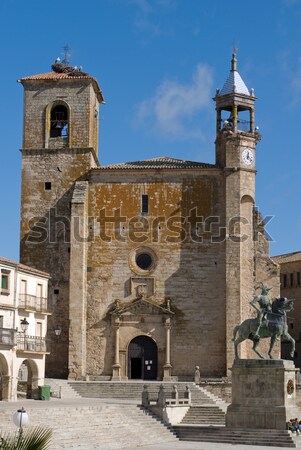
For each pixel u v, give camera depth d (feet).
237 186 251.19
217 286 251.19
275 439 164.25
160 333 250.57
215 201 256.11
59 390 222.28
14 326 217.77
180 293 252.62
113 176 260.62
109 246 256.73
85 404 181.16
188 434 176.76
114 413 175.22
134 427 171.63
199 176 257.75
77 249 251.19
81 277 249.75
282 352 324.19
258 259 259.39
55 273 255.91
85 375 247.70
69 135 263.90
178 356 249.55
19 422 94.89
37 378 220.02
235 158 252.83
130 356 251.80
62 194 260.83
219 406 201.46
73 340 246.27
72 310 247.91
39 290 238.27
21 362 210.59
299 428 167.73
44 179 262.47
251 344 247.91
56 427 153.69
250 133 255.50
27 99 267.39
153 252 255.70
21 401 200.23
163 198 258.16
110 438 159.43
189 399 202.08
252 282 251.39
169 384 226.99
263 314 176.24
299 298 324.39
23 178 263.08
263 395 171.12
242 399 173.47
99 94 284.00
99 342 252.21
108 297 254.47
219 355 247.50
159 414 187.01
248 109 259.39
